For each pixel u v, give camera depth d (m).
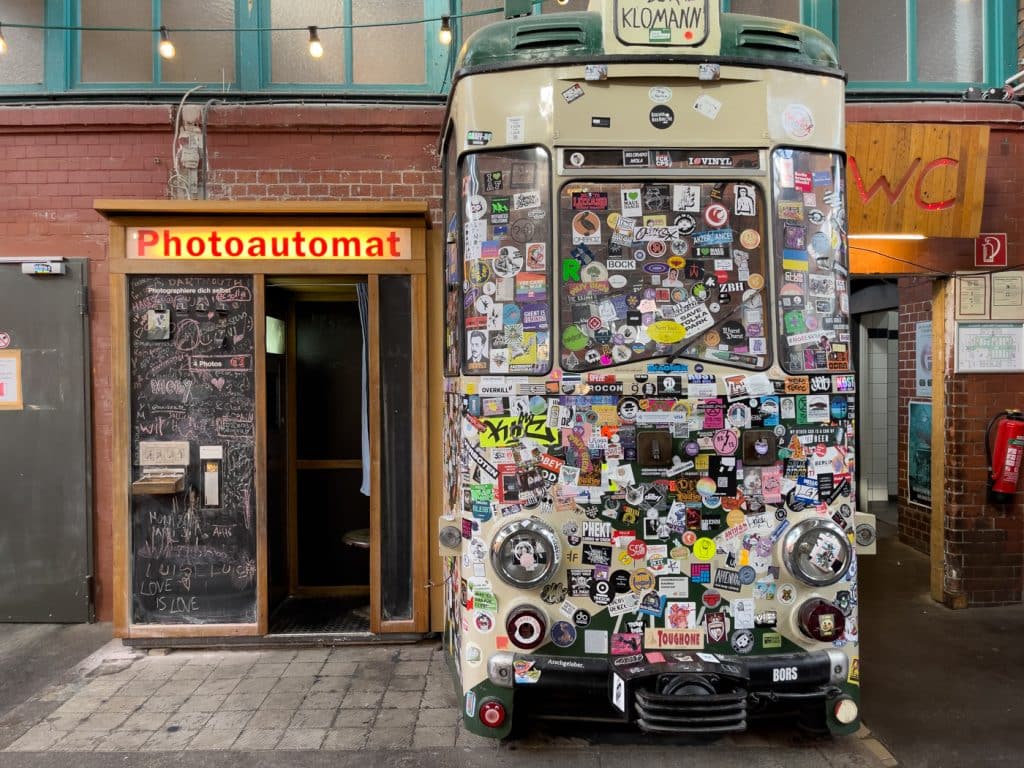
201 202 4.09
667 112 2.88
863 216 4.44
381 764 3.00
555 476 2.80
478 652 2.82
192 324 4.22
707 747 3.14
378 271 4.24
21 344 4.67
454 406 3.23
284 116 4.73
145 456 4.21
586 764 3.00
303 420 5.11
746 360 2.87
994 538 5.01
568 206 2.87
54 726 3.34
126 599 4.20
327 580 5.11
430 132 4.79
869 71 5.30
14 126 4.71
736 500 2.82
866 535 2.94
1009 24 5.22
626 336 2.87
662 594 2.80
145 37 5.04
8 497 4.68
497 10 4.70
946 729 3.36
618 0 2.87
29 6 5.01
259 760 3.04
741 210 2.90
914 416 6.46
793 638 2.84
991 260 4.95
